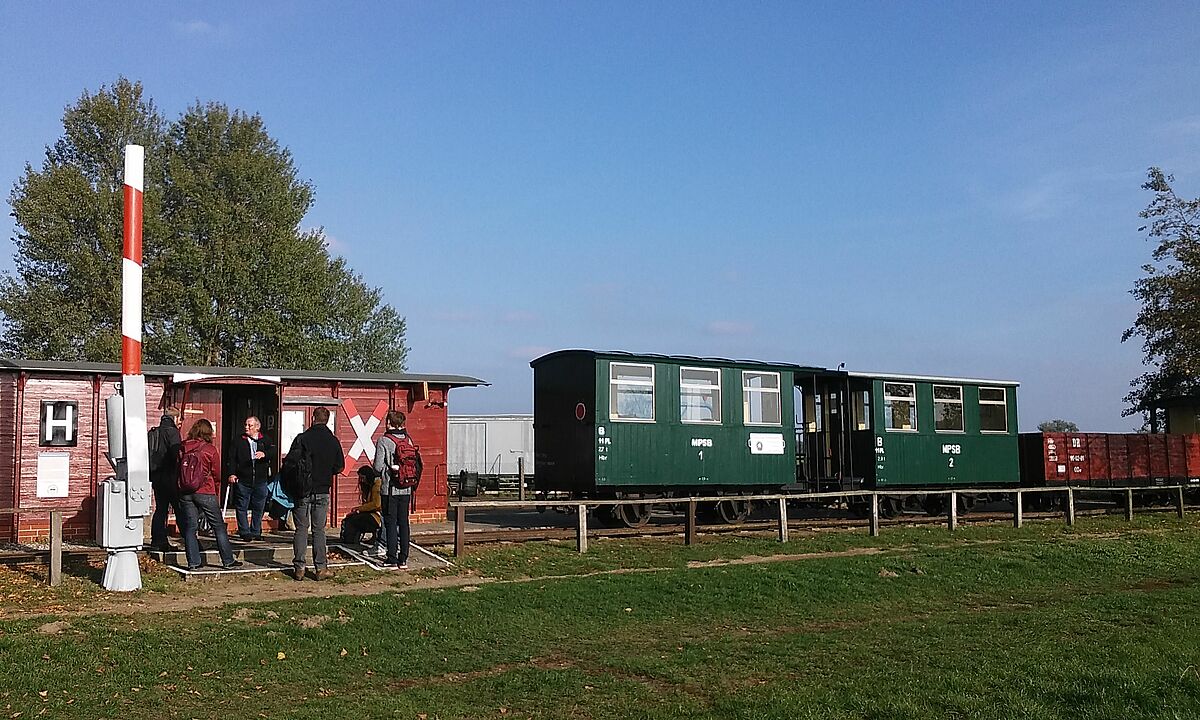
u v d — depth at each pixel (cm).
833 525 2183
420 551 1584
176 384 1816
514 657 1004
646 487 2169
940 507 2730
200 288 3972
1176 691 834
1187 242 3275
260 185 4231
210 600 1191
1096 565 1752
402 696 848
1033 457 2919
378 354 4534
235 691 862
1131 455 3103
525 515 2534
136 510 1234
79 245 3925
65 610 1123
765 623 1209
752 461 2314
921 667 930
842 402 2631
